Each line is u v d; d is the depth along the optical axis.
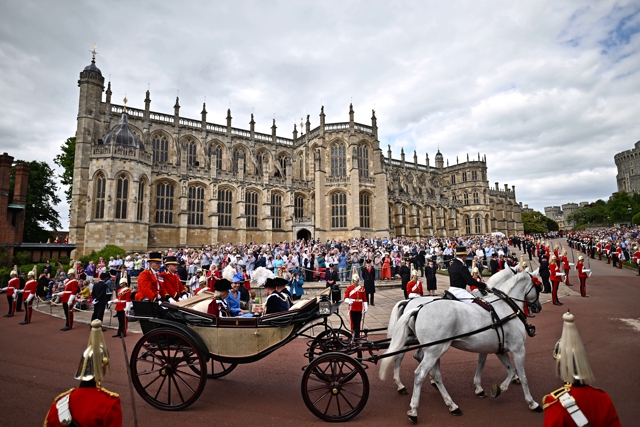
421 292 17.62
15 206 41.72
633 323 15.70
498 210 118.06
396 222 78.75
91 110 54.50
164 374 8.30
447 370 10.80
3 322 19.59
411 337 8.81
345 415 7.50
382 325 17.19
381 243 50.81
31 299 19.45
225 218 62.50
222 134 68.94
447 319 7.82
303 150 76.56
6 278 32.31
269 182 66.88
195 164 65.50
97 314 16.80
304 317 8.66
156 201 55.69
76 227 51.06
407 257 33.69
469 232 107.88
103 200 48.28
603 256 49.94
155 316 8.70
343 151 71.62
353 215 67.06
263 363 11.80
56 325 18.72
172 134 62.88
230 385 9.80
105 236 46.94
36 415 8.02
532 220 140.12
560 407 4.27
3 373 10.88
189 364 9.07
